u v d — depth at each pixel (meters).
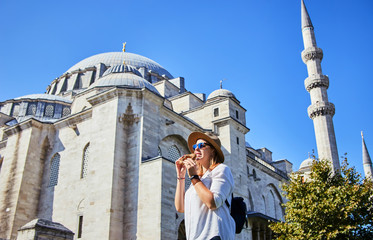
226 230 3.89
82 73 58.53
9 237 31.64
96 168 29.78
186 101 47.16
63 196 33.19
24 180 34.34
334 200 24.39
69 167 34.28
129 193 28.50
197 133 4.86
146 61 64.19
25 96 52.03
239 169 40.41
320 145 42.09
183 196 4.69
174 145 36.34
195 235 3.89
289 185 27.95
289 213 26.27
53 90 59.81
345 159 28.23
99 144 30.75
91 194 28.91
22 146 36.25
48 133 37.59
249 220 40.50
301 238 24.11
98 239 26.50
